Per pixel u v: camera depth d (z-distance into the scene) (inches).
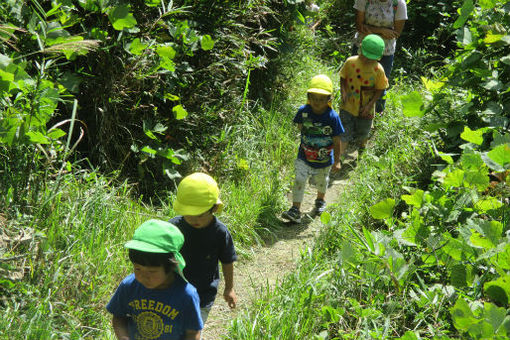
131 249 91.2
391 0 251.9
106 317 133.6
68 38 154.1
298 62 304.3
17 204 143.4
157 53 181.2
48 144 157.2
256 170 218.2
